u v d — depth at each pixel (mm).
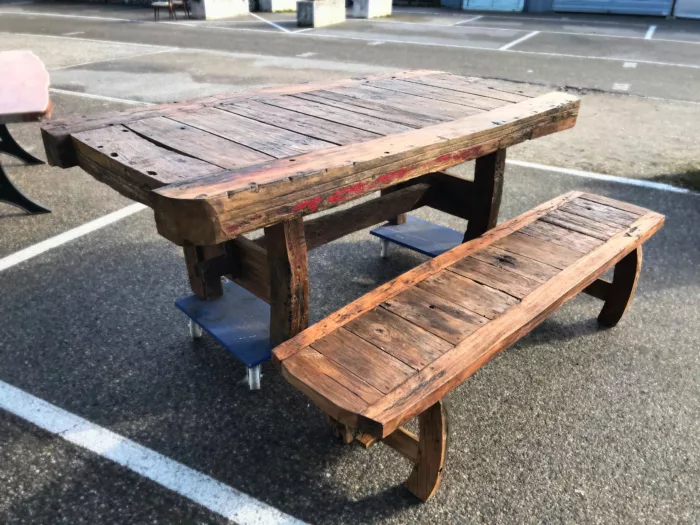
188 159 1884
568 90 7887
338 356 1794
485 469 2107
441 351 1819
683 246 3781
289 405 2400
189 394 2449
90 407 2361
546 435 2273
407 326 1950
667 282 3377
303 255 2107
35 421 2279
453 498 1983
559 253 2477
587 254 2465
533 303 2088
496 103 2834
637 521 1916
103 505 1936
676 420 2361
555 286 2201
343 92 2990
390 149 2029
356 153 1976
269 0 17500
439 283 2232
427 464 1867
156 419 2309
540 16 17312
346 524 1884
